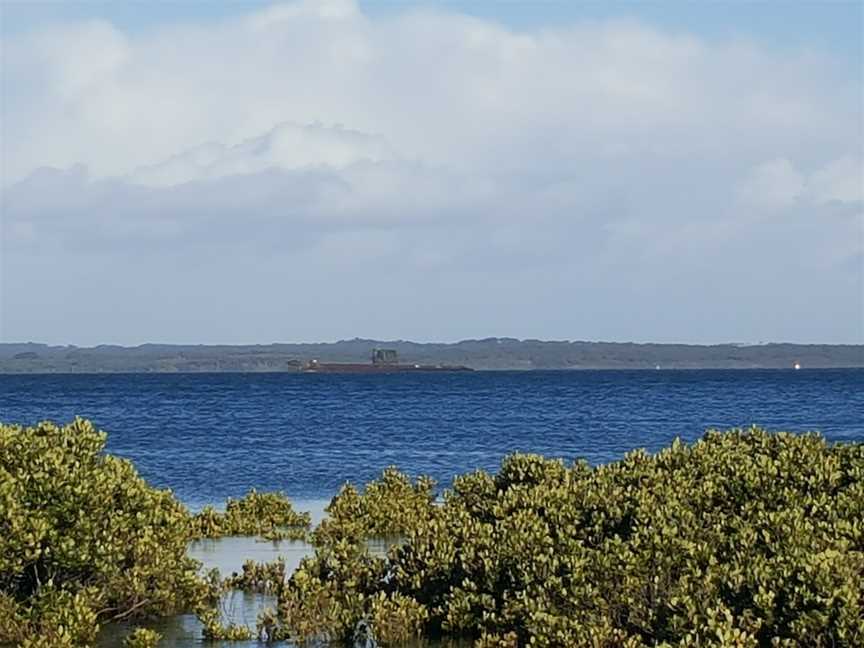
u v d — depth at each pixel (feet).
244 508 132.36
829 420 310.45
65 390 598.75
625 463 98.84
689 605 67.10
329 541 115.75
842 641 62.59
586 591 71.82
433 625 79.92
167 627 81.76
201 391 581.53
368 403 433.48
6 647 72.28
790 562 68.23
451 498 114.11
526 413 358.23
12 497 75.97
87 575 81.10
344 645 77.82
